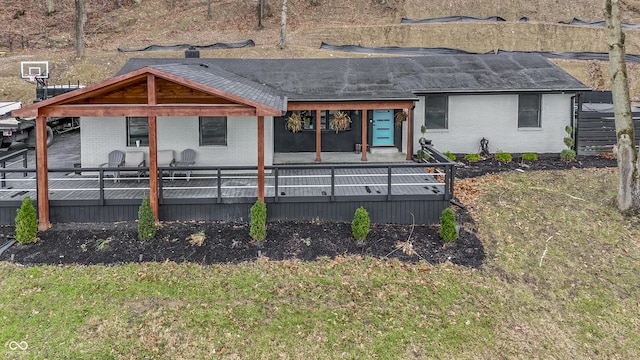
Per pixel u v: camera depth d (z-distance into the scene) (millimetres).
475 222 11633
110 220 11008
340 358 7352
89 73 29344
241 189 12211
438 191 11734
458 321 8266
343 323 8055
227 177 13234
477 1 43000
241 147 14430
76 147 20094
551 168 16172
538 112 18266
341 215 11328
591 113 18094
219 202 11109
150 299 8391
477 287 9195
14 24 38500
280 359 7270
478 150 18266
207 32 39031
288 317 8109
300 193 11555
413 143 18078
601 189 13914
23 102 25156
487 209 12352
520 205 12680
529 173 15484
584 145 18234
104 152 14086
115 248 9766
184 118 14148
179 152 14289
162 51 33250
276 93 14531
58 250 9680
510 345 7832
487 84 17547
